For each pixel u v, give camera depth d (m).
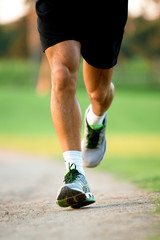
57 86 6.61
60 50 6.52
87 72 7.29
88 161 8.28
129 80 144.62
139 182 12.38
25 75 149.12
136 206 6.30
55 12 6.44
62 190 6.48
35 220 5.80
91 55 6.88
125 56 157.12
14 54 178.12
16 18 173.88
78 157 6.79
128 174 17.31
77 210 6.46
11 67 157.62
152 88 139.00
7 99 102.62
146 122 73.31
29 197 10.79
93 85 7.40
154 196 7.46
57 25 6.49
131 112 84.06
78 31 6.57
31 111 88.00
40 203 8.32
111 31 6.70
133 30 152.62
